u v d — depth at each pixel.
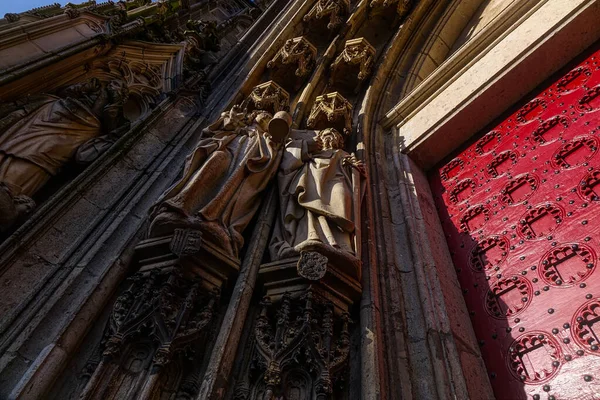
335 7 6.02
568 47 3.60
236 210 2.82
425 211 3.63
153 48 5.47
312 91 5.02
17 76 3.01
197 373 2.13
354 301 2.63
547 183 3.08
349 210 3.01
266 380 2.06
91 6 4.99
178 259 2.37
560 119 3.35
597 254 2.45
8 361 1.85
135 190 3.05
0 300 2.10
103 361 1.96
